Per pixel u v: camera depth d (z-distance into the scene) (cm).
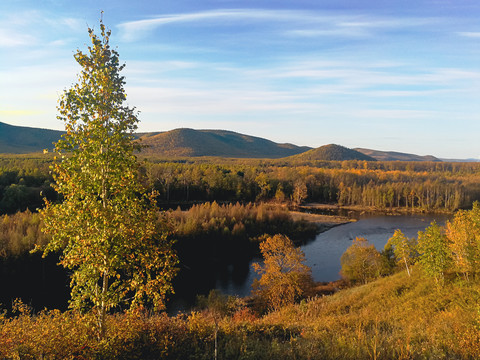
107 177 906
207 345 1045
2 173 9025
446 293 2773
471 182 15875
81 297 921
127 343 957
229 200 12738
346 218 9938
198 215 7019
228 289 4497
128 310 972
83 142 886
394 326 1605
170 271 941
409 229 8400
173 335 1080
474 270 3081
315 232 7981
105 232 849
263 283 3638
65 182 916
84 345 899
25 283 4222
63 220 871
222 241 6581
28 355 838
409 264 4438
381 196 12912
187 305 3822
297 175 15050
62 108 870
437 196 12900
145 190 982
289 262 3716
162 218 1025
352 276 4581
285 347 1033
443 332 1359
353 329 1441
